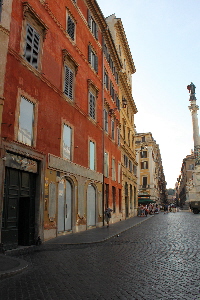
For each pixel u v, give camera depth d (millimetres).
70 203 17141
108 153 26312
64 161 16156
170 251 10164
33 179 13250
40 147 13758
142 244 12086
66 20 18031
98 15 24031
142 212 39375
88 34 22141
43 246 11945
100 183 22766
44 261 8500
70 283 6023
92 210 20938
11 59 11969
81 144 19250
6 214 10992
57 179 15281
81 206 18469
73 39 19156
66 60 17484
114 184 28094
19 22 12711
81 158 19094
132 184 40719
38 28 14383
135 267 7570
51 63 15586
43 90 14453
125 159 35469
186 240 13281
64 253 10047
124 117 35781
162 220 30688
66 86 17422
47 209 13930
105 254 9734
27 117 12945
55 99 15742
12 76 11914
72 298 5055
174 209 62438
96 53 23797
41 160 13562
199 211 51375
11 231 11203
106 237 14508
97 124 22891
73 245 12195
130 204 39125
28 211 12609
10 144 11164
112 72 29828
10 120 11516
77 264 8023
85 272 7031
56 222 14859
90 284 5949
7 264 7473
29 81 13195
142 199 53688
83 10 21391
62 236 15117
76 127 18484
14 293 5348
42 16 14984
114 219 27109
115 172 28906
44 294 5285
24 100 12789
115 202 28172
